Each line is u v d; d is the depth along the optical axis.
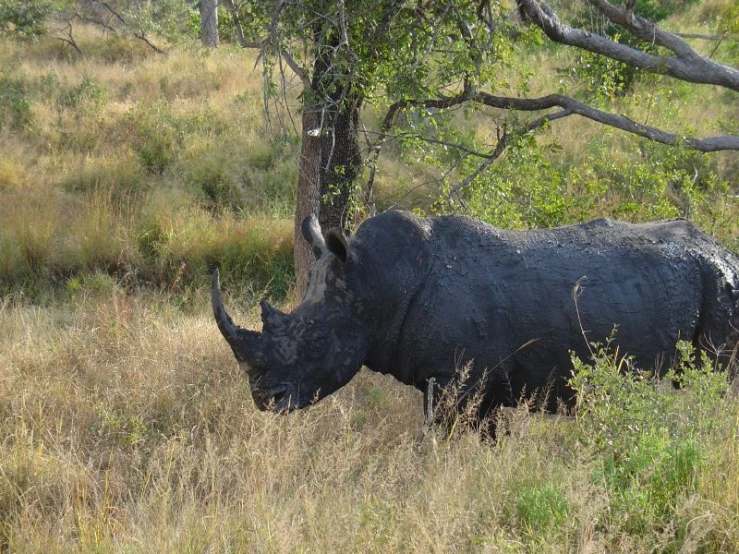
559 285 18.84
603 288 18.83
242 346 18.42
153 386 23.05
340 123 28.75
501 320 18.72
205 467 17.34
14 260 36.91
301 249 30.20
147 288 37.09
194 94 57.81
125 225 39.75
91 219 38.97
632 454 15.20
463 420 18.89
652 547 13.27
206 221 40.34
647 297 18.88
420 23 24.62
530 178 29.73
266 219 40.72
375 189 42.22
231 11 24.61
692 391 16.64
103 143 49.38
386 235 19.27
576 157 43.59
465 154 30.70
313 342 18.59
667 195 39.78
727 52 52.38
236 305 33.69
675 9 63.00
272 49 23.31
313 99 24.11
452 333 18.73
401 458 16.58
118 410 22.45
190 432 21.06
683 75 27.73
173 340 26.38
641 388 16.88
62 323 31.64
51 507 17.95
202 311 33.59
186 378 24.03
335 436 20.67
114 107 53.75
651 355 19.02
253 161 46.81
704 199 34.00
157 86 58.38
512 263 19.08
